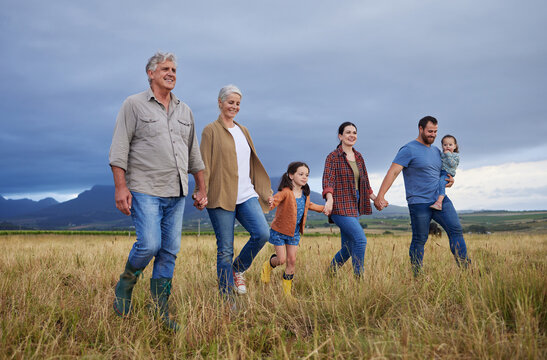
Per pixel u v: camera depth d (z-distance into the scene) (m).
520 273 3.15
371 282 3.35
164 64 3.06
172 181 3.10
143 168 3.02
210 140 3.81
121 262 5.73
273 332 2.64
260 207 3.98
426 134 4.87
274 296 3.37
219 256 3.71
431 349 2.13
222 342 2.57
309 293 3.85
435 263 4.67
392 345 2.27
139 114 3.01
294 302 3.29
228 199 3.73
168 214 3.23
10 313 2.85
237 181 3.81
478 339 2.14
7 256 6.45
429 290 3.43
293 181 4.18
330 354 2.20
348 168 4.64
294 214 4.07
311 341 2.56
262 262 5.74
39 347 2.22
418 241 4.84
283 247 4.09
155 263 3.23
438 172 4.90
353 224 4.51
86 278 4.40
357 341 2.35
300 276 4.40
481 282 3.16
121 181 2.90
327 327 2.79
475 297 2.93
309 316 2.94
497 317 2.59
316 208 4.38
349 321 2.88
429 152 4.91
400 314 2.82
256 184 4.21
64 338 2.63
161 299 3.10
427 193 4.81
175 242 3.23
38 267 5.16
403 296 3.18
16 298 3.39
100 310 2.98
